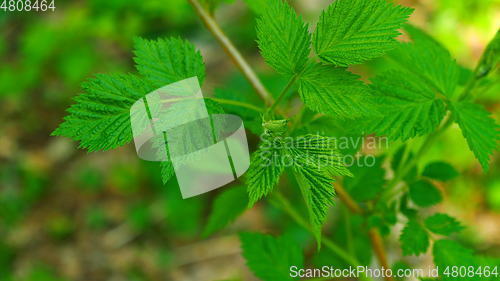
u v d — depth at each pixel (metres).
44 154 2.19
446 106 0.52
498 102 1.69
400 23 0.45
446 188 1.72
